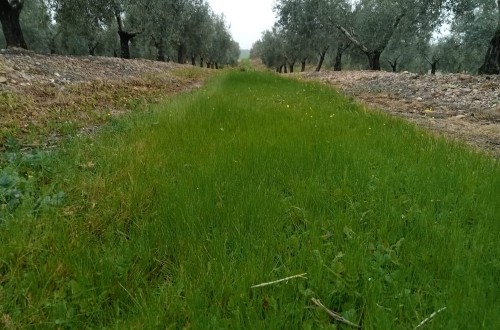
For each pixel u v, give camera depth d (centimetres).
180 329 181
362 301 200
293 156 411
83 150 470
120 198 322
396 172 376
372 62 3316
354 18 3662
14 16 1967
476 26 2858
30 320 185
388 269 227
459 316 174
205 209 290
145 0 3109
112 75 1446
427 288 203
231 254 236
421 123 740
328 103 915
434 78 1525
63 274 222
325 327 174
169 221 281
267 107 751
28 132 584
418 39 3750
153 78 1556
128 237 279
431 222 270
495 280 209
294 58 5341
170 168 393
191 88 1478
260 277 210
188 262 226
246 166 379
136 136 523
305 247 237
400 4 2847
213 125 575
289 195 338
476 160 409
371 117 678
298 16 3966
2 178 337
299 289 201
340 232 262
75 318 186
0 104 702
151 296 199
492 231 256
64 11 2430
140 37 4194
